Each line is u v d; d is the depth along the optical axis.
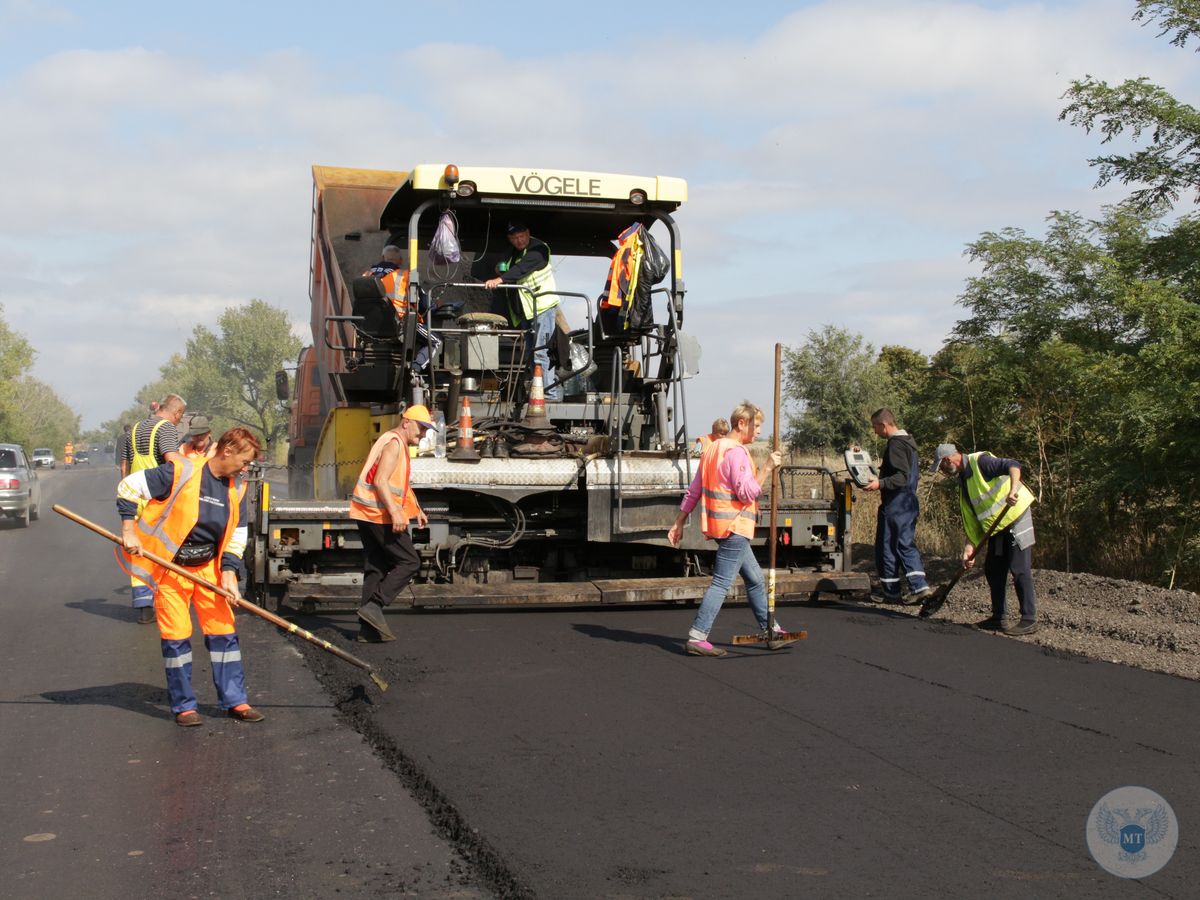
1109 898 3.56
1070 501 11.02
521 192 9.23
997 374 11.66
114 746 5.24
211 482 5.61
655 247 9.41
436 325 9.47
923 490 13.12
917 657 7.18
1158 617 8.22
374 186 13.49
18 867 3.84
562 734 5.35
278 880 3.72
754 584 7.31
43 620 8.81
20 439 68.50
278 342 85.12
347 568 8.70
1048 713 5.79
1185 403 9.36
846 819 4.24
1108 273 10.81
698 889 3.61
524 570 9.27
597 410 9.55
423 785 4.61
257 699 6.13
